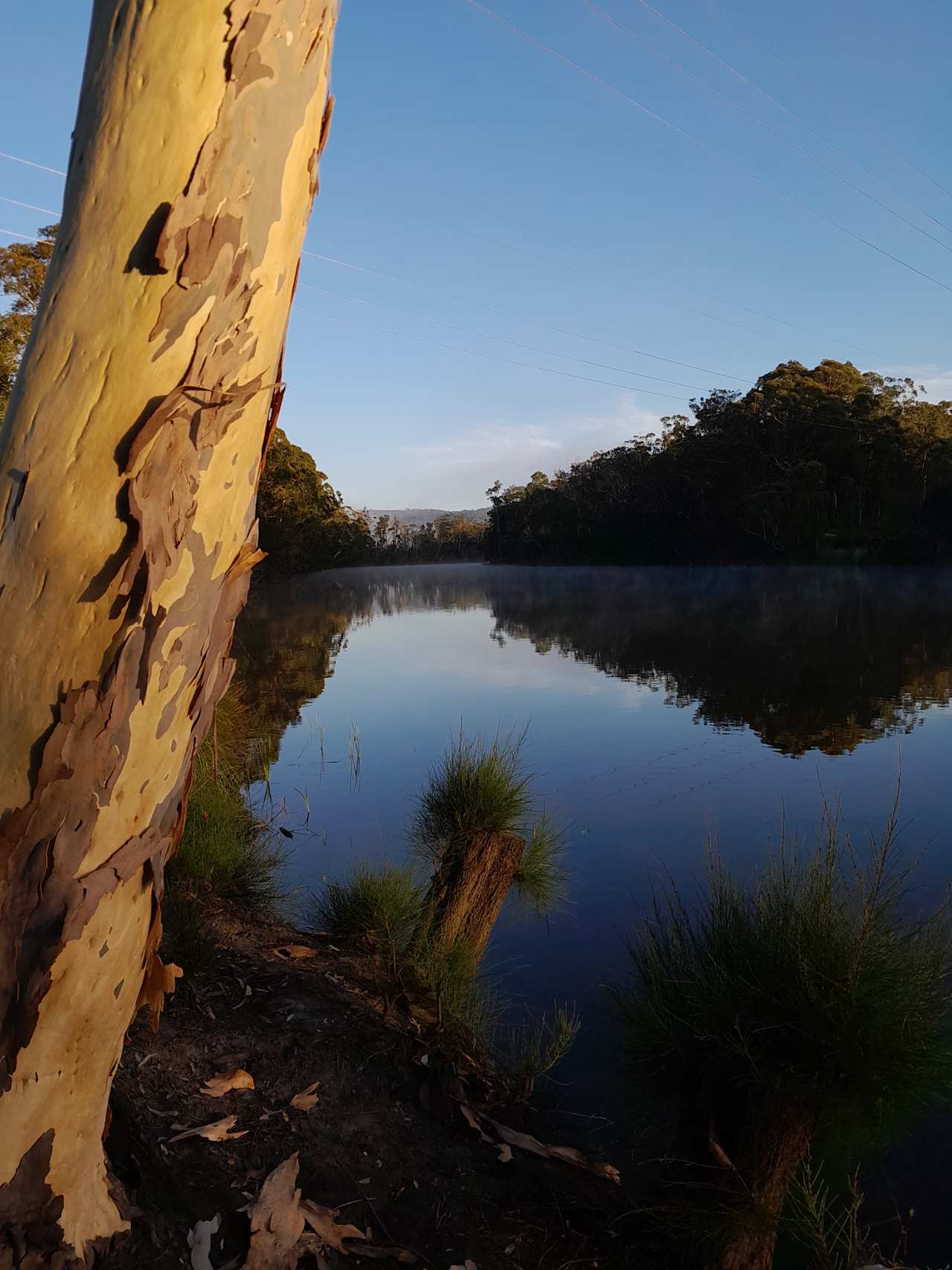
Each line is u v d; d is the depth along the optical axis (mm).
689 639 18328
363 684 12305
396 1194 1948
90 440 1019
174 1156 1775
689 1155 2176
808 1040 2047
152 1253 1466
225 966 2791
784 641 17609
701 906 4031
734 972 2260
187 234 1002
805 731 8797
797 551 56031
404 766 7227
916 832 5418
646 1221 2080
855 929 2191
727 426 55844
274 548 43375
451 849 3893
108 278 1012
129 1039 2201
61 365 1023
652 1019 2357
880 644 16594
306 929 3666
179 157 997
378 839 5273
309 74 1091
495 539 101375
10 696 1037
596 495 72562
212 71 999
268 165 1050
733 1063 2129
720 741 8367
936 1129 2498
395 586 52188
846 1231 2029
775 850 5020
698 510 62750
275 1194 1754
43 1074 1188
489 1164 2180
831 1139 2182
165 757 1169
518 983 3457
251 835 4586
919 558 51000
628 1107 2613
